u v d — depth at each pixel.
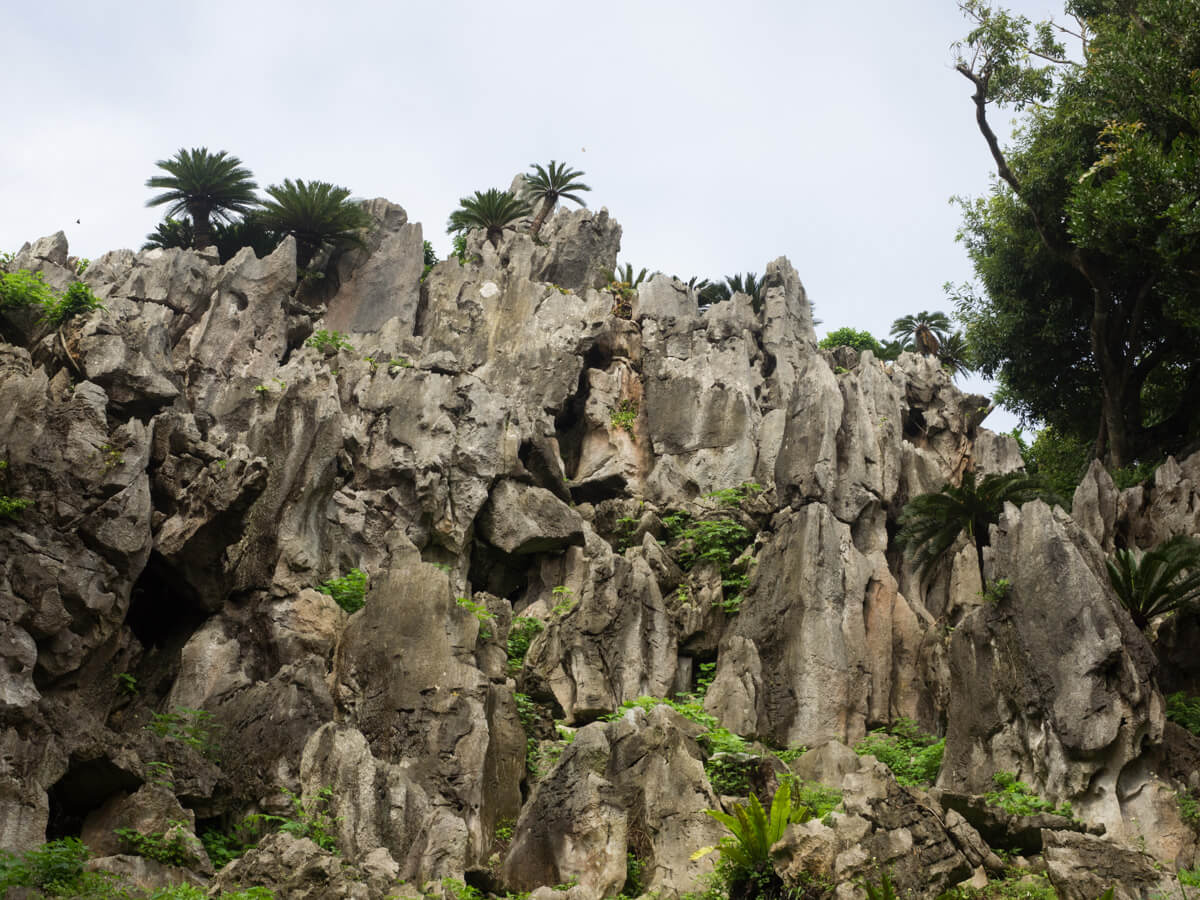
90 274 40.53
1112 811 24.78
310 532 28.39
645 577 32.00
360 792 21.80
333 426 29.16
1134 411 42.78
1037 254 44.12
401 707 24.72
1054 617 26.72
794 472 36.03
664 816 22.91
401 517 34.06
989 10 44.53
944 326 61.12
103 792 20.75
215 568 24.88
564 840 22.69
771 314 43.81
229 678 24.41
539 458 37.00
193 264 40.81
